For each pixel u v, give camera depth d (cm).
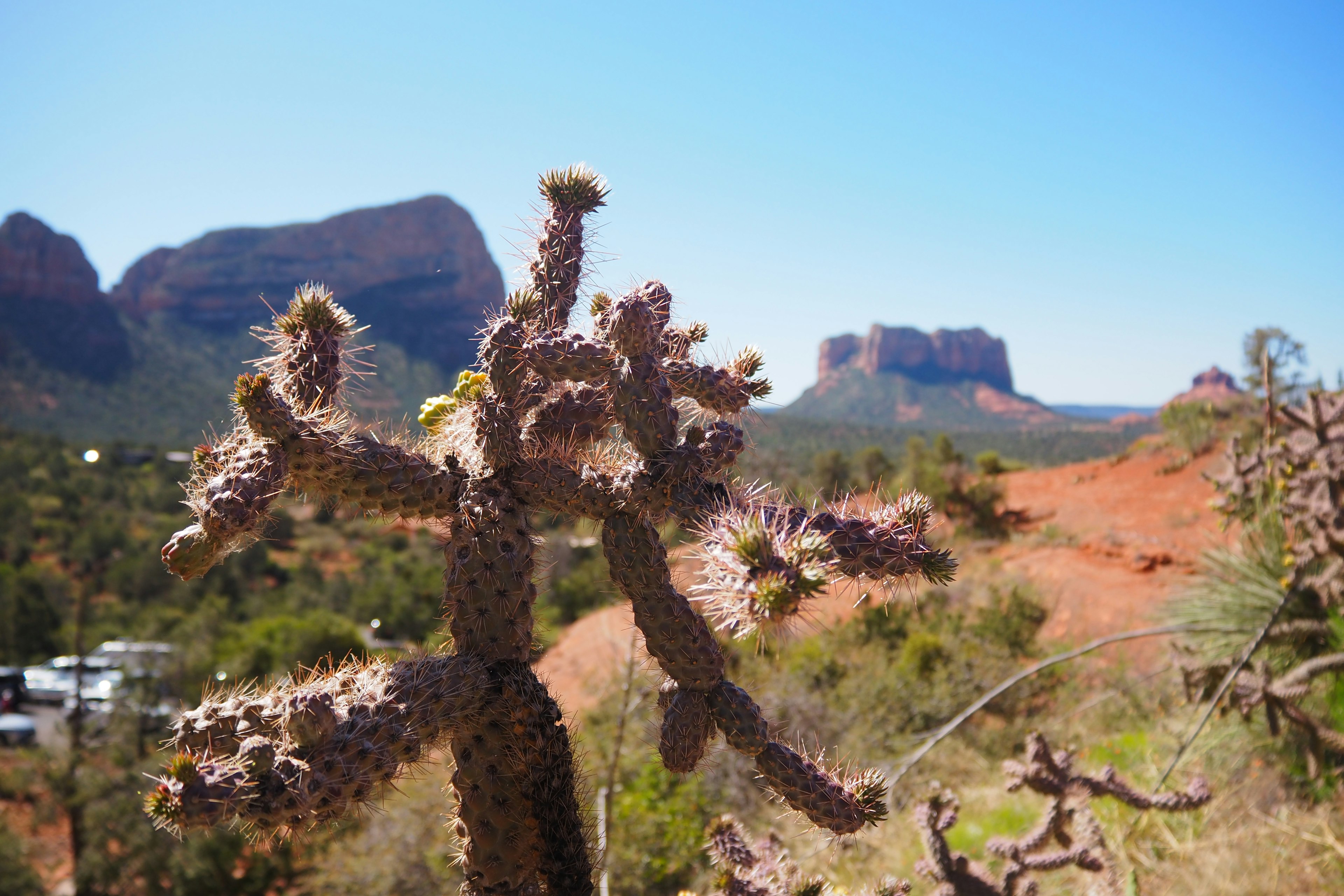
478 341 161
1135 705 641
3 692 2112
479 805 148
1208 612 523
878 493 163
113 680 1597
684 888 532
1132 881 311
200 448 140
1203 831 409
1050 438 9162
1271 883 345
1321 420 465
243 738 120
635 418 149
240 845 970
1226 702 436
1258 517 538
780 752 154
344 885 676
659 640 152
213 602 2748
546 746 147
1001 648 876
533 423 163
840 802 153
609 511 152
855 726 698
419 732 131
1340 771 405
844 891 209
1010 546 1538
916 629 978
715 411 181
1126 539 1295
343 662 144
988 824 495
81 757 1352
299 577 3222
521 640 151
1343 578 442
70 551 3519
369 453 148
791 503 154
